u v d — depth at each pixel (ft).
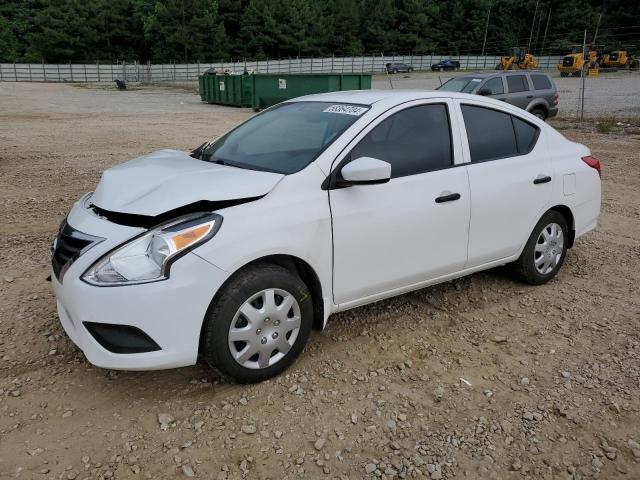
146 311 9.53
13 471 8.71
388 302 14.83
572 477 8.95
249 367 10.71
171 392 10.78
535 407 10.59
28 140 45.32
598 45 215.51
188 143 45.29
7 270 16.44
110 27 263.90
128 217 10.34
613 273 17.29
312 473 8.91
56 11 248.11
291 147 12.40
